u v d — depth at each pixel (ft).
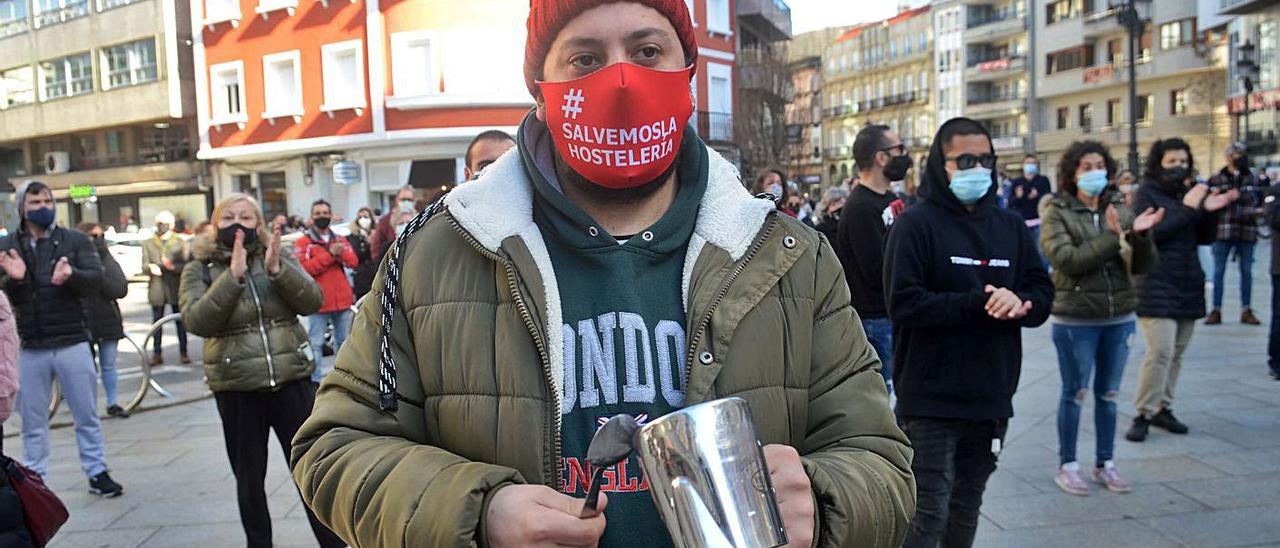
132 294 60.08
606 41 4.13
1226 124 121.90
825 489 3.84
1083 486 14.12
